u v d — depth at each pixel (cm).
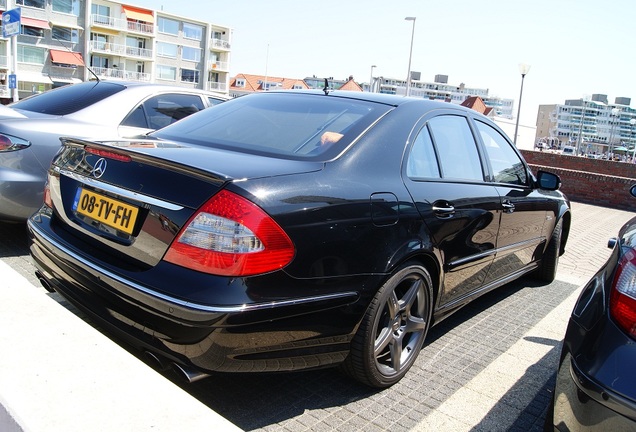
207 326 195
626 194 1396
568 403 186
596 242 798
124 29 6875
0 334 207
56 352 200
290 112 307
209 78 8262
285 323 211
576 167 1984
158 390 185
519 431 250
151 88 527
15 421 164
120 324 221
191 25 7769
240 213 200
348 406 255
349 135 269
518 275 425
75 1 6412
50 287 283
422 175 292
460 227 306
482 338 358
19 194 393
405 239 261
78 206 254
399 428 241
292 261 210
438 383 288
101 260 229
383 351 273
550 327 390
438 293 299
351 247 233
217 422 172
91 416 168
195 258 201
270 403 251
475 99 7994
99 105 477
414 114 308
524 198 394
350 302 234
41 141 404
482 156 363
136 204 224
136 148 239
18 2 5912
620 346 175
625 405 164
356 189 244
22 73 6050
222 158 236
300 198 219
